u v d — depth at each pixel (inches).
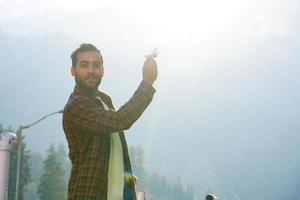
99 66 111.3
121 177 104.2
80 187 100.9
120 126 101.2
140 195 333.7
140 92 101.9
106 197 101.7
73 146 105.1
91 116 101.7
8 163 242.1
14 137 240.1
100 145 103.6
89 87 110.7
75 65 111.5
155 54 104.3
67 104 107.0
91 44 111.7
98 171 101.5
